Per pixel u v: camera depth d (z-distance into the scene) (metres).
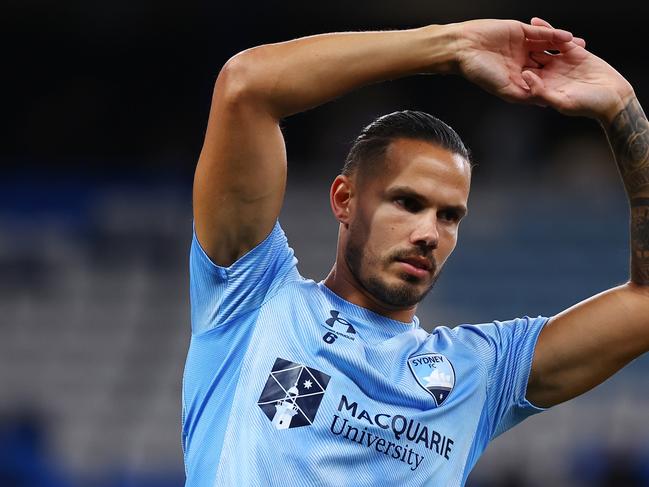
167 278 58.97
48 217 61.03
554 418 49.50
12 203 61.25
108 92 74.44
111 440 51.56
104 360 55.34
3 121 73.56
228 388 12.06
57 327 56.72
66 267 58.91
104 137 73.69
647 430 49.22
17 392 53.69
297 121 70.44
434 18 69.44
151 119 74.25
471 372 12.92
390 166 12.27
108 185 62.69
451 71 12.07
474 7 68.38
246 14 70.12
